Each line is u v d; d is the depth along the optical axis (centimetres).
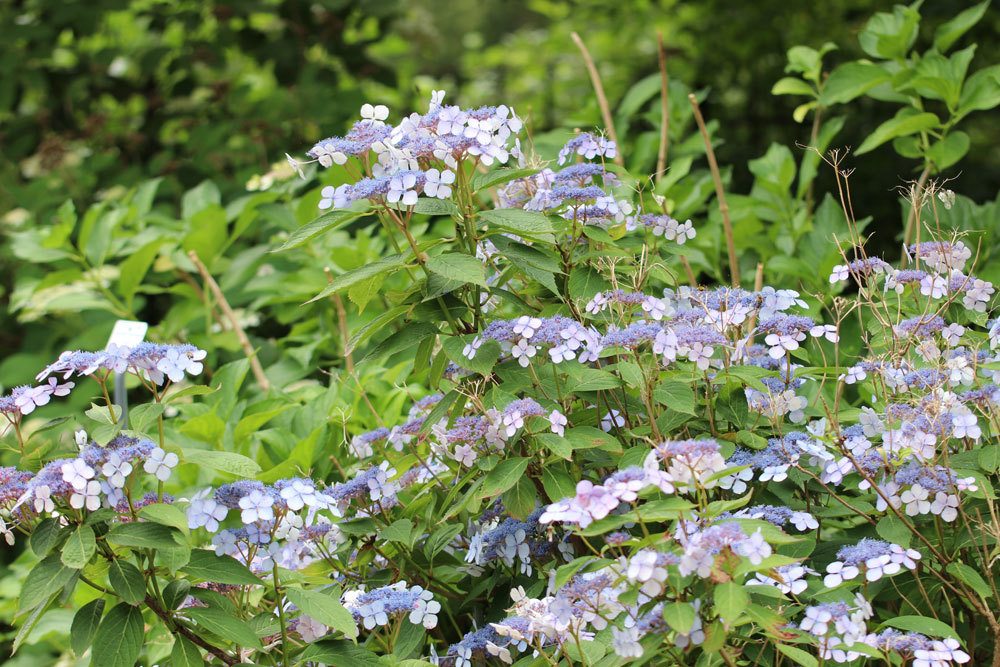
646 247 201
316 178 294
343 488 192
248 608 193
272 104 359
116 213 276
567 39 572
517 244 188
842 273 195
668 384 183
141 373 181
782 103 457
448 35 905
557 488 184
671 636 167
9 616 244
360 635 199
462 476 194
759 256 251
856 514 187
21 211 371
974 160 424
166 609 177
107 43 434
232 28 393
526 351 183
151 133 388
